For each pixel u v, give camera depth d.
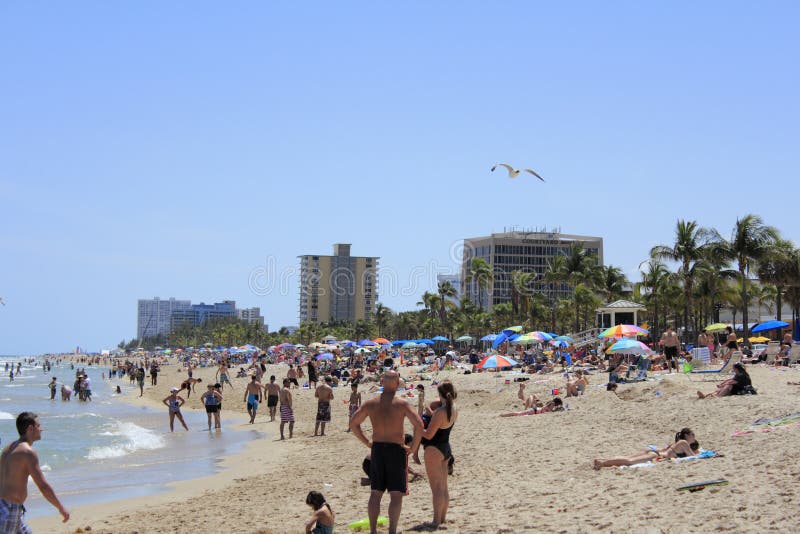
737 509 8.45
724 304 66.75
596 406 22.23
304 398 40.12
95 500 14.83
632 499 9.71
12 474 7.49
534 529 8.73
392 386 8.79
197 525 11.66
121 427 29.81
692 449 12.89
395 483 8.62
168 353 148.50
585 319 76.75
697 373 26.14
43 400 53.00
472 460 15.81
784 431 13.38
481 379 36.09
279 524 11.14
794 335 48.59
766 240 47.88
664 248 52.34
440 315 113.12
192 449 22.89
